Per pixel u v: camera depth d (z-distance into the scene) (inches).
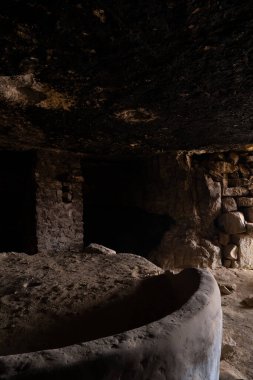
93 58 77.5
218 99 106.0
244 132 151.1
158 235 216.4
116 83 92.7
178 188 195.6
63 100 106.2
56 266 102.4
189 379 40.7
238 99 106.3
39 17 61.0
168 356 37.9
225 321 115.5
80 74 86.7
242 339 101.4
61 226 174.2
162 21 63.0
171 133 150.5
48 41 69.4
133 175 225.6
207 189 191.2
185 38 69.6
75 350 35.1
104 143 166.4
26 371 32.0
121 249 235.6
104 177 241.0
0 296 76.5
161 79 90.1
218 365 49.5
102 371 33.9
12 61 78.0
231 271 180.5
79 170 186.2
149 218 225.8
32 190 172.4
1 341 56.9
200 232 191.8
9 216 209.9
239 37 69.4
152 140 163.8
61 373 32.6
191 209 192.2
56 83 93.0
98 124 133.8
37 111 116.4
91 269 97.7
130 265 101.0
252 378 79.4
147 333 38.9
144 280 81.8
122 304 69.3
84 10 59.2
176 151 192.1
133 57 77.4
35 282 85.7
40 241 166.2
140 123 132.9
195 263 184.2
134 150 186.4
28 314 66.6
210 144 175.5
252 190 199.3
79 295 75.1
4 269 99.6
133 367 35.5
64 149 177.2
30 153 178.5
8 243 209.3
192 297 49.0
